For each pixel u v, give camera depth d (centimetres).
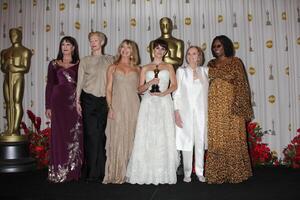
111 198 248
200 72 300
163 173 286
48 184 300
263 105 413
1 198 254
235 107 288
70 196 256
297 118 413
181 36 419
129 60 309
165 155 287
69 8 432
